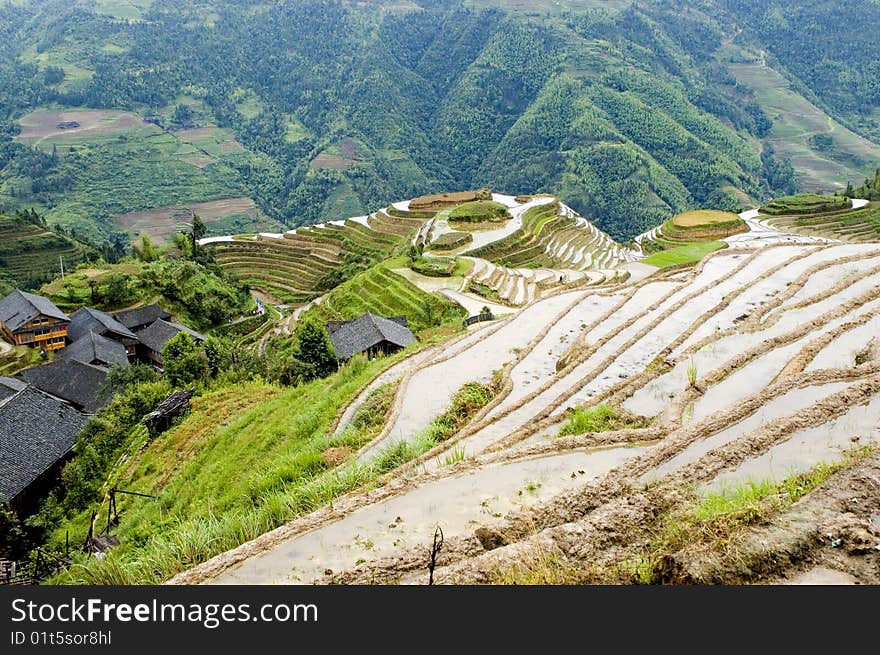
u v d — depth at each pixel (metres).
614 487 8.70
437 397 17.25
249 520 10.16
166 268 76.44
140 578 8.98
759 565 6.08
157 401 32.12
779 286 22.27
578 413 12.95
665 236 106.06
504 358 20.02
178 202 198.88
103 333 56.09
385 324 39.78
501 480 9.83
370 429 15.88
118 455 27.92
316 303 74.50
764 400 10.99
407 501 9.42
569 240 96.38
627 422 12.51
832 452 8.65
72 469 26.12
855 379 11.45
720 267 26.31
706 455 8.93
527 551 7.16
